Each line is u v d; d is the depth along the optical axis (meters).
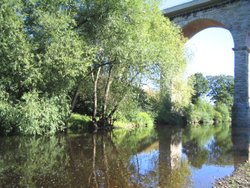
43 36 17.39
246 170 11.30
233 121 34.12
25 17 17.72
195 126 40.25
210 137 24.08
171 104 38.03
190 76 38.12
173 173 10.77
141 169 11.32
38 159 12.48
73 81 20.20
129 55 19.23
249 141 21.31
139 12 19.75
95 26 19.72
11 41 16.27
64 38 17.25
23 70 16.86
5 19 16.19
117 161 12.69
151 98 32.62
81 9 19.98
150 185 9.19
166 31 22.45
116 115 26.61
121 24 19.12
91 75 23.67
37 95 17.45
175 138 22.61
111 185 9.12
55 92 19.03
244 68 33.91
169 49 21.45
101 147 16.20
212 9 36.94
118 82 24.59
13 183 9.13
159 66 21.23
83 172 10.62
